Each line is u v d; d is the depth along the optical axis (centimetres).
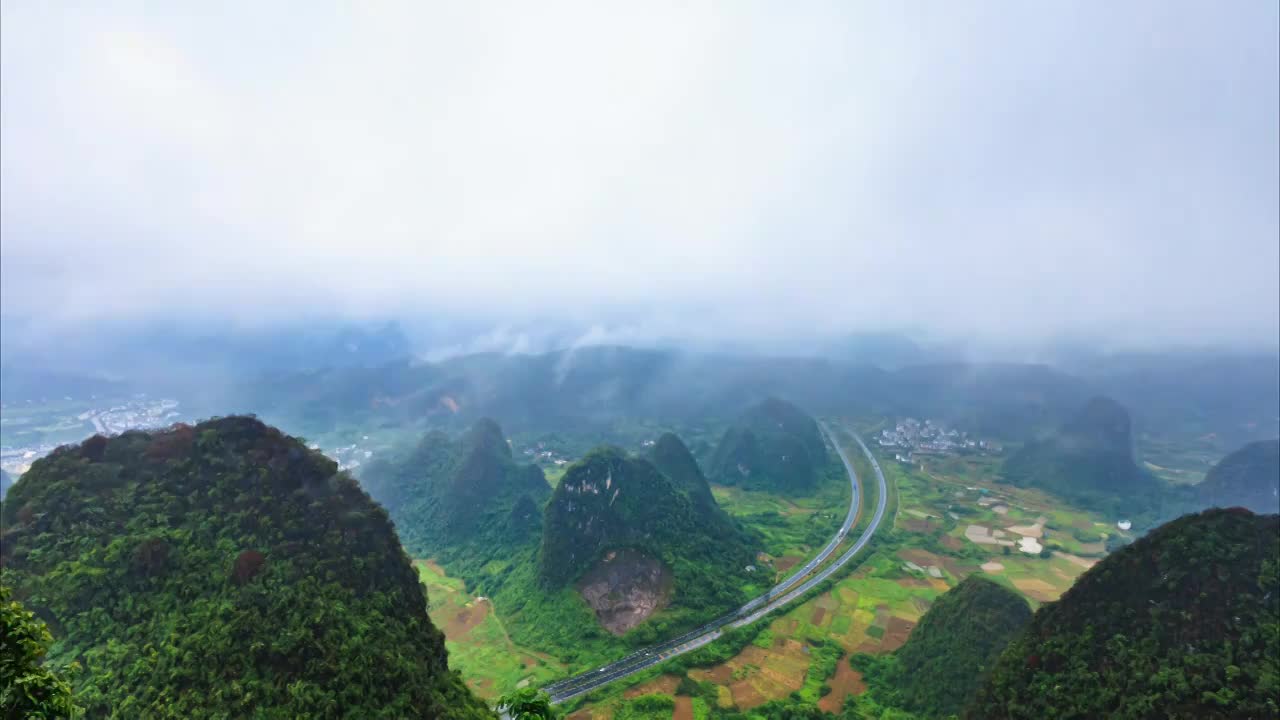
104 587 6694
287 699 5700
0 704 2466
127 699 5612
